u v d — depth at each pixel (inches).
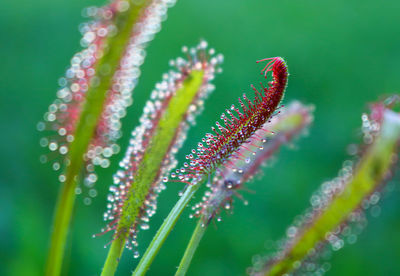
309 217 11.3
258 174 11.3
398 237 25.3
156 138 10.8
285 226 25.9
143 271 10.6
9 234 21.9
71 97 10.5
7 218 22.5
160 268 22.7
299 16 38.4
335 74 34.6
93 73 10.4
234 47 35.4
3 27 34.8
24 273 20.4
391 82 33.9
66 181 10.8
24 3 36.6
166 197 24.0
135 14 10.2
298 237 11.3
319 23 37.9
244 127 10.5
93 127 10.6
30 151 27.8
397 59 35.2
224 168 10.9
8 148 27.6
